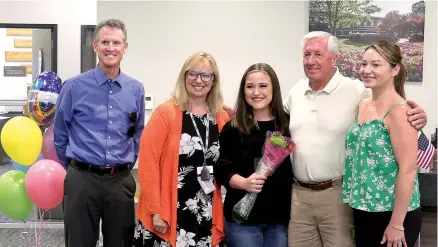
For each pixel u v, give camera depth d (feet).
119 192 8.58
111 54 8.43
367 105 7.31
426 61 12.82
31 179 9.55
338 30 12.85
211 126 7.93
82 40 20.40
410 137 6.61
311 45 7.74
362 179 7.01
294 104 8.16
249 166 7.72
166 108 7.84
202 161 7.76
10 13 20.26
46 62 20.94
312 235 7.96
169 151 7.71
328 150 7.68
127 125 8.79
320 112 7.82
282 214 7.84
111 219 8.57
